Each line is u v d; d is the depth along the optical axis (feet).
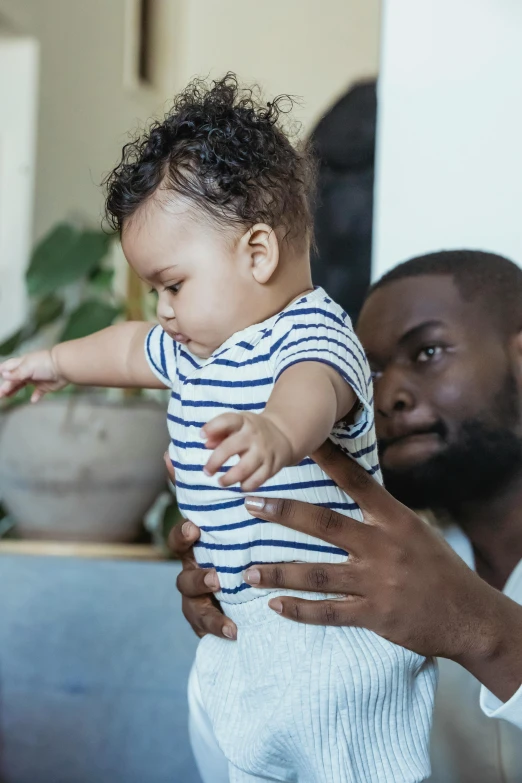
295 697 2.55
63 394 5.24
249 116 2.72
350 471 2.68
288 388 2.22
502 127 4.62
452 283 4.55
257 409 2.52
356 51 5.65
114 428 5.11
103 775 4.83
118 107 6.89
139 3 6.77
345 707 2.56
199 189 2.53
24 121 6.79
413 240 4.72
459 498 4.48
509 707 2.83
